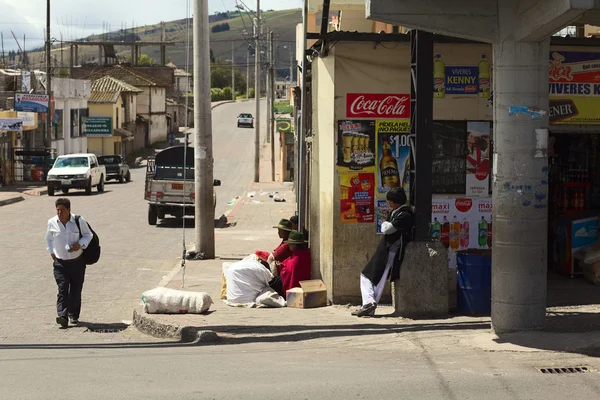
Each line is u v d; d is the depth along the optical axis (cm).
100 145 7462
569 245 1370
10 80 5628
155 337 1108
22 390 736
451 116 1238
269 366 849
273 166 5531
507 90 942
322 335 1018
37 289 1567
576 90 1264
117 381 775
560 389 736
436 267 1128
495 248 979
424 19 945
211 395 716
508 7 936
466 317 1131
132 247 2297
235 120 11269
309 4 2103
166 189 2903
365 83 1216
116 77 9444
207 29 1994
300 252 1331
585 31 1636
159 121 9806
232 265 1305
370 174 1229
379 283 1135
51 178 4422
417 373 804
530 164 948
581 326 1005
